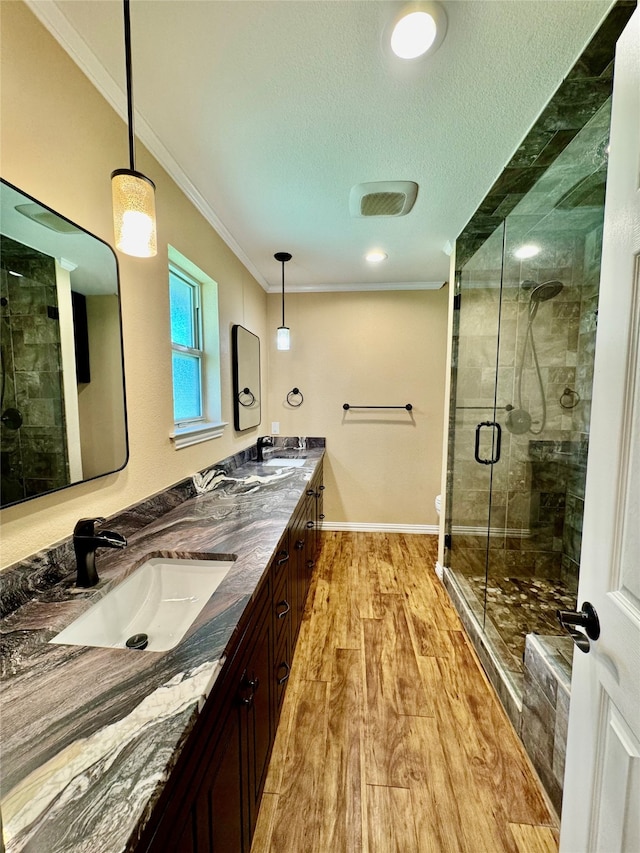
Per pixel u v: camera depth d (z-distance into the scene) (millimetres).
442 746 1339
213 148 1480
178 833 528
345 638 1945
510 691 1473
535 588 2373
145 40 1021
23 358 880
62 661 673
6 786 440
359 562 2879
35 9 908
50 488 967
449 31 1000
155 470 1514
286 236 2314
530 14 960
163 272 1555
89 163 1112
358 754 1305
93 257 1129
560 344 2432
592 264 2277
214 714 683
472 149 1491
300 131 1381
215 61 1084
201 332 2189
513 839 1058
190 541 1257
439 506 2721
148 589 1143
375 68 1106
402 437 3424
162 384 1561
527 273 2377
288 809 1126
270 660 1215
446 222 2131
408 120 1326
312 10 944
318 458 2979
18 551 882
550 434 2494
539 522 2520
